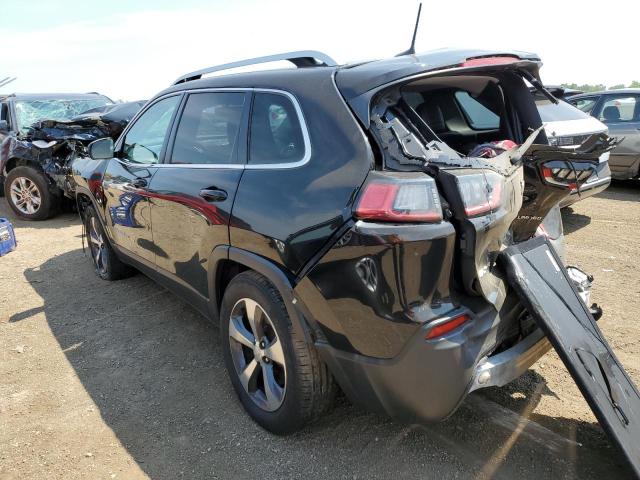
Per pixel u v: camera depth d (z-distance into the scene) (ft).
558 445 8.07
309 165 7.41
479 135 10.30
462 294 6.87
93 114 25.61
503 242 7.98
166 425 9.05
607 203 24.73
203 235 9.24
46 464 8.18
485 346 6.85
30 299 15.12
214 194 8.78
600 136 8.36
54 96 31.14
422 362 6.42
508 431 8.45
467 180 6.40
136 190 11.80
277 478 7.70
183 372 10.77
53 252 19.97
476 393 9.50
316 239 6.89
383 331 6.50
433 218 6.24
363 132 6.95
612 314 12.55
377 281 6.35
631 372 9.95
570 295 8.08
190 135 10.39
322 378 7.69
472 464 7.75
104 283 16.14
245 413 9.27
